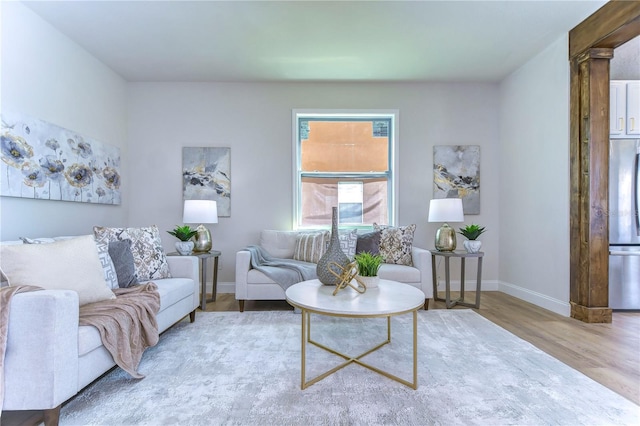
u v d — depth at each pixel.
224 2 2.40
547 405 1.50
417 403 1.52
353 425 1.36
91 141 3.13
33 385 1.29
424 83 3.95
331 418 1.41
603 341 2.26
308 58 3.29
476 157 3.96
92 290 1.79
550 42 3.01
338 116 4.03
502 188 3.89
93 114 3.21
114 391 1.63
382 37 2.89
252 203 3.93
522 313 2.95
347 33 2.83
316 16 2.58
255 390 1.64
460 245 3.96
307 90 3.94
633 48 2.80
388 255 3.35
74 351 1.39
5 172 2.20
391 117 4.05
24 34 2.39
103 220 3.37
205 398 1.57
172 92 3.89
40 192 2.49
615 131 2.96
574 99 2.78
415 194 3.97
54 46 2.69
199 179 3.89
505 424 1.36
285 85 3.93
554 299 3.02
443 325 2.62
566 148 2.88
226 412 1.46
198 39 2.92
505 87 3.81
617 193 2.93
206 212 3.42
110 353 1.62
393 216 4.00
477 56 3.27
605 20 2.45
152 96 3.87
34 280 1.57
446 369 1.85
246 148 3.93
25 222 2.39
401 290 1.96
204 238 3.39
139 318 1.84
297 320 2.79
